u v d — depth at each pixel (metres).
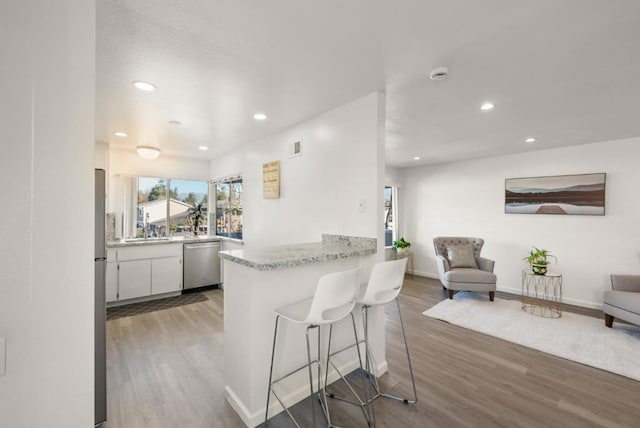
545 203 4.43
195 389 2.09
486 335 3.10
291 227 3.18
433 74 1.98
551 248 4.39
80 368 0.83
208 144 4.08
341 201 2.56
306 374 2.02
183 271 4.54
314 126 2.86
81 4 0.85
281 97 2.39
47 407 0.79
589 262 4.07
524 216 4.65
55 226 0.80
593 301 4.02
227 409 1.88
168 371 2.32
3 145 0.75
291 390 1.94
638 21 1.43
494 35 1.56
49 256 0.80
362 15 1.40
